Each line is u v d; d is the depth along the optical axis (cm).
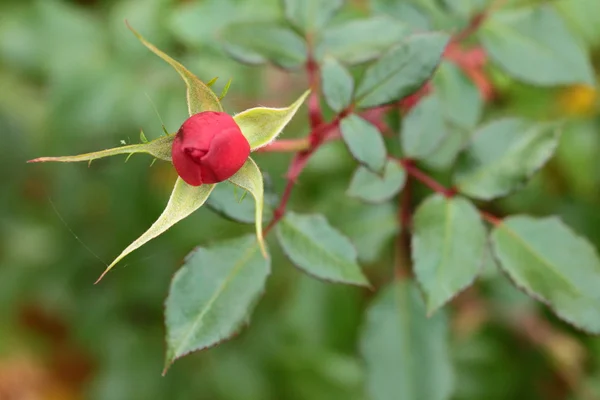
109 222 64
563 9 58
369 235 52
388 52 47
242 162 43
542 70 51
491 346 61
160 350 68
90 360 84
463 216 48
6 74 65
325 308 61
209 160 43
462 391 61
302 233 47
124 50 60
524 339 61
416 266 47
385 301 51
